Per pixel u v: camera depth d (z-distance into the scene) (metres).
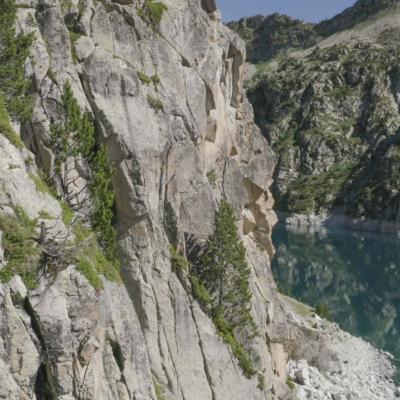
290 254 155.62
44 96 27.00
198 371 30.86
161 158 31.00
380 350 70.88
